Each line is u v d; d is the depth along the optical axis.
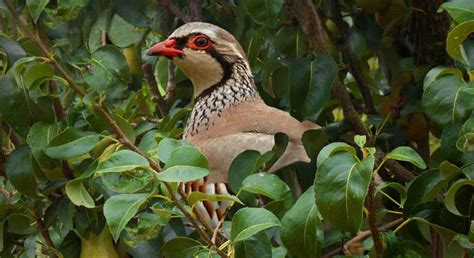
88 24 9.20
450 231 6.69
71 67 8.88
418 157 5.97
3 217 7.75
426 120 8.96
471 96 6.80
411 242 6.48
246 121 9.05
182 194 6.32
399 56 9.60
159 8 10.02
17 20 7.77
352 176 5.80
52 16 8.45
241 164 7.53
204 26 9.69
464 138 6.48
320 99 7.72
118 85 7.58
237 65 9.67
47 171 7.94
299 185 8.00
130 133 7.61
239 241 6.34
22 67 7.35
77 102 8.34
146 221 6.99
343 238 7.00
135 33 9.30
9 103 7.44
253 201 7.34
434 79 6.90
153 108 10.66
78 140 7.12
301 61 7.80
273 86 8.89
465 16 6.60
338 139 8.25
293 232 6.09
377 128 8.48
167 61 10.58
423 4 9.16
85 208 7.78
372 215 6.05
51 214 7.73
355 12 9.78
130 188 6.45
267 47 9.82
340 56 9.31
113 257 8.05
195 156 6.02
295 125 8.73
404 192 6.54
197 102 9.64
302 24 7.93
